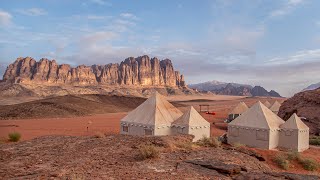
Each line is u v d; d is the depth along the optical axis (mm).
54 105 91250
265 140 28812
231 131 31188
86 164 14047
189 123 29094
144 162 14242
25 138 34594
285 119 48688
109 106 117000
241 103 58406
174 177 11508
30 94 196750
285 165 19844
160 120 29859
